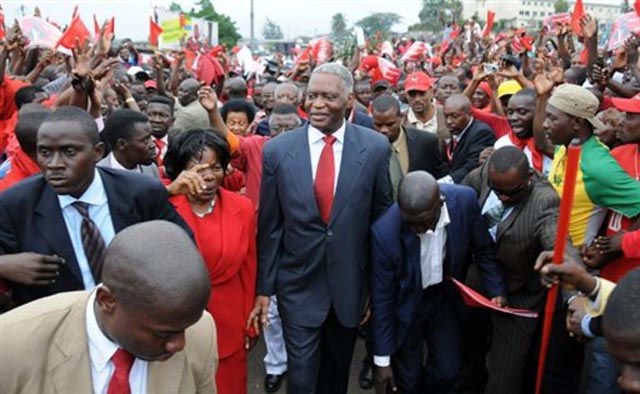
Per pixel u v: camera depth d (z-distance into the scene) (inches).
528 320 132.0
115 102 251.3
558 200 126.8
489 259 133.7
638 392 52.4
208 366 69.5
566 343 135.9
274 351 167.8
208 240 116.8
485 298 134.3
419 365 137.9
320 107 123.6
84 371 61.6
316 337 130.5
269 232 132.4
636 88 220.8
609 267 124.3
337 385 142.2
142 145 135.1
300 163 127.0
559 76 158.7
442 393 140.0
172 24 460.1
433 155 192.9
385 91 313.1
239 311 124.1
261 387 171.5
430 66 572.4
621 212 121.4
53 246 88.0
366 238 129.6
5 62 219.8
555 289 102.6
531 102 164.2
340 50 578.6
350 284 127.3
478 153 198.8
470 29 602.2
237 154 170.7
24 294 88.8
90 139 88.0
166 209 98.9
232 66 582.9
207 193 117.5
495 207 133.3
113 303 56.9
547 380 141.1
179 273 54.7
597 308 88.4
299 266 129.2
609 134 161.0
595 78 224.8
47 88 234.1
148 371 64.0
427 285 130.3
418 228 118.0
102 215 92.0
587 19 239.9
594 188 121.6
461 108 198.8
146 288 53.9
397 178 179.9
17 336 60.2
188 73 419.8
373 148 127.6
